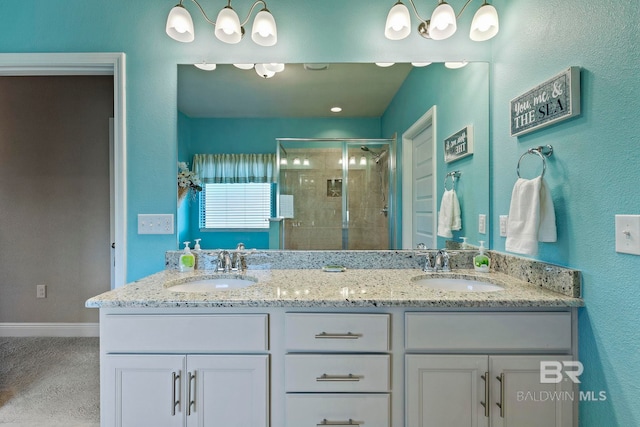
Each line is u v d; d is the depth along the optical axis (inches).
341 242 73.3
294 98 73.2
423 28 71.3
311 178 73.9
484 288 62.0
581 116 47.0
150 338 47.5
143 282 58.2
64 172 110.3
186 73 71.3
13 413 70.2
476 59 71.7
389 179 74.0
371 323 47.7
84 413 70.2
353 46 72.2
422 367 47.5
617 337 41.7
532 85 57.7
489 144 71.1
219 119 72.4
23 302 110.6
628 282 40.1
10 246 110.5
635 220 38.9
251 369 47.6
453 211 72.7
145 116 70.5
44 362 92.7
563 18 50.3
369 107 73.8
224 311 47.9
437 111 73.1
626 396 40.6
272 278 61.7
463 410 47.6
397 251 72.4
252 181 73.0
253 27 65.4
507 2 65.2
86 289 110.7
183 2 71.1
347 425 47.6
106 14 70.1
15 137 109.9
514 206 56.1
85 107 109.7
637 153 38.9
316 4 72.1
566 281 48.5
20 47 69.1
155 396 47.6
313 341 47.8
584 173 46.5
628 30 39.9
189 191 71.7
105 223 110.5
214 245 72.4
